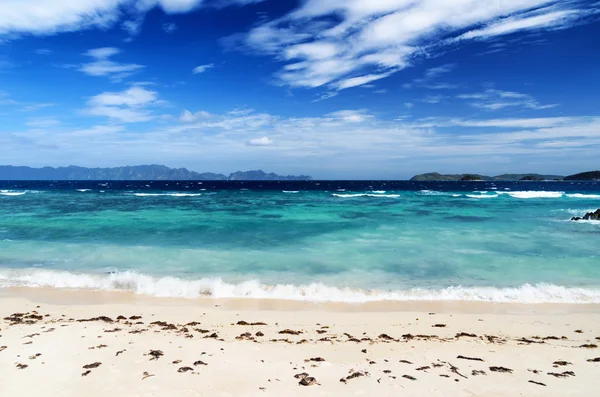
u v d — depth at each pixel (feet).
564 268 44.83
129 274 41.52
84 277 40.65
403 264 46.62
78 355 20.81
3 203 128.98
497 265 46.21
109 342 23.03
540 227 76.02
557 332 26.96
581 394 16.79
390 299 34.73
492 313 31.24
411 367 20.11
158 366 19.53
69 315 29.86
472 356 21.89
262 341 24.35
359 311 31.78
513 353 22.40
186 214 96.43
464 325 28.43
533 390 17.21
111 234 67.15
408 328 27.71
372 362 20.80
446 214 97.66
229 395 16.49
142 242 60.39
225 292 36.42
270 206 120.57
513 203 133.80
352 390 17.17
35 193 199.41
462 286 38.24
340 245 57.93
